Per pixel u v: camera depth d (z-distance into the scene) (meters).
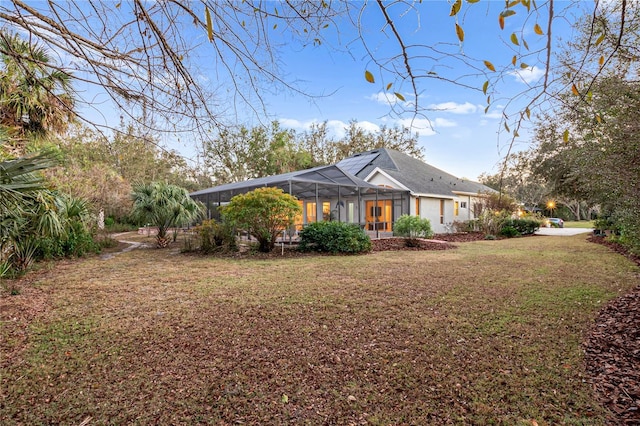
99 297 5.25
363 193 17.48
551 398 2.43
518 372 2.79
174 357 3.15
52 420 2.25
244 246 12.00
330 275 6.82
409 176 19.61
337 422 2.22
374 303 4.76
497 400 2.42
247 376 2.80
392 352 3.21
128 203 20.56
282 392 2.57
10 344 3.46
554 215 39.91
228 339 3.55
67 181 13.23
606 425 2.13
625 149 4.21
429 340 3.46
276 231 10.75
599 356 3.05
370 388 2.61
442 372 2.82
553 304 4.61
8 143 4.59
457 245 12.71
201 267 8.11
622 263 7.88
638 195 4.26
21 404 2.43
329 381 2.72
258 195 10.20
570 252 10.14
